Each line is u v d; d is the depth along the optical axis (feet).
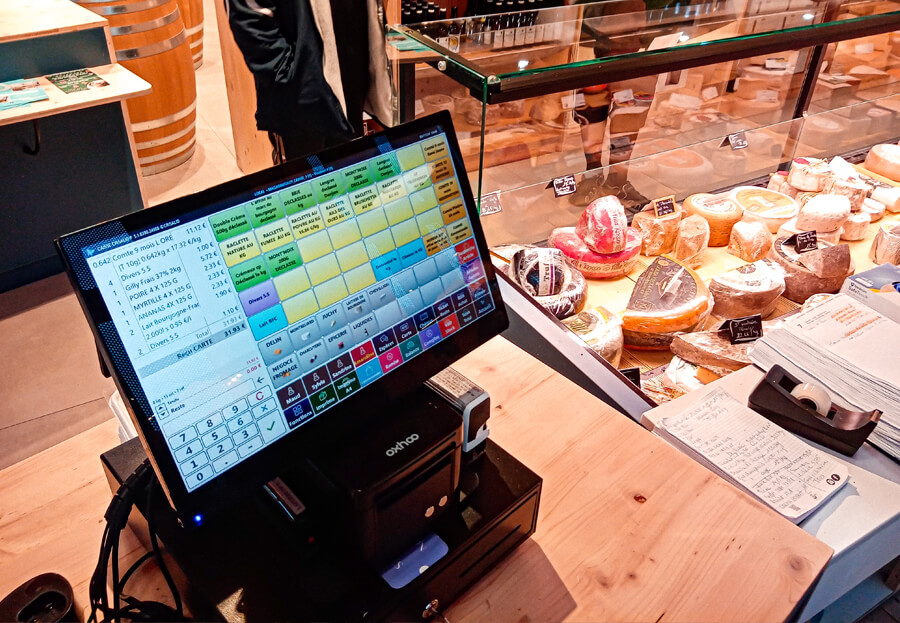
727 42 4.69
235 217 2.22
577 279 4.98
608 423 3.41
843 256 5.25
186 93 12.04
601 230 5.13
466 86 4.18
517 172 5.46
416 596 2.43
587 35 4.70
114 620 2.49
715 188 6.14
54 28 8.57
